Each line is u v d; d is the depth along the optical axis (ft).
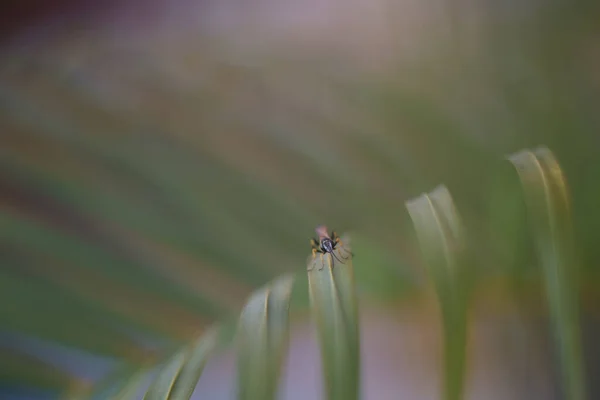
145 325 1.86
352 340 1.57
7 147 2.20
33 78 2.64
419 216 1.67
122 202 2.06
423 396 1.83
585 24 2.23
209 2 2.94
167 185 2.09
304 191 2.06
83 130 2.28
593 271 1.81
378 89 2.24
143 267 1.94
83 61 2.69
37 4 3.03
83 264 1.96
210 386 1.86
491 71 2.19
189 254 1.97
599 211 1.85
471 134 2.05
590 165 1.92
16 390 1.79
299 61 2.51
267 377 1.54
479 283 1.85
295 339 1.86
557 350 1.64
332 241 1.90
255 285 1.92
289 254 1.96
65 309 1.89
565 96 2.09
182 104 2.38
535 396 1.82
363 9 2.58
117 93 2.50
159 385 1.60
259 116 2.28
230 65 2.58
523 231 1.84
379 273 1.87
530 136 2.02
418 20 2.51
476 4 2.41
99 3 2.96
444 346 1.59
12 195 2.10
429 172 2.03
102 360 1.84
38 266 1.95
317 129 2.17
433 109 2.14
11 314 1.88
